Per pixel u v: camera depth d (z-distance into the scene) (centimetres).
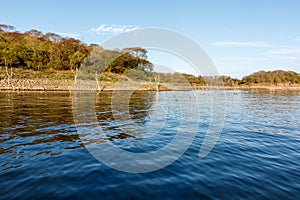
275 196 438
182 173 548
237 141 888
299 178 527
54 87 4497
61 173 528
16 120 1198
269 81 10688
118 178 509
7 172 527
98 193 434
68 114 1434
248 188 470
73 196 420
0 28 7444
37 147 734
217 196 434
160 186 473
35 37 7700
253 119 1523
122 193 438
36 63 5647
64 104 1995
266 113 1864
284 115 1750
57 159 626
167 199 419
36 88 4281
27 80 4625
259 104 2777
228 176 533
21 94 3173
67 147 743
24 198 409
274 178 525
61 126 1066
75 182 482
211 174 544
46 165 579
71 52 6006
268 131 1110
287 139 942
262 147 805
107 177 512
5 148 718
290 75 11369
